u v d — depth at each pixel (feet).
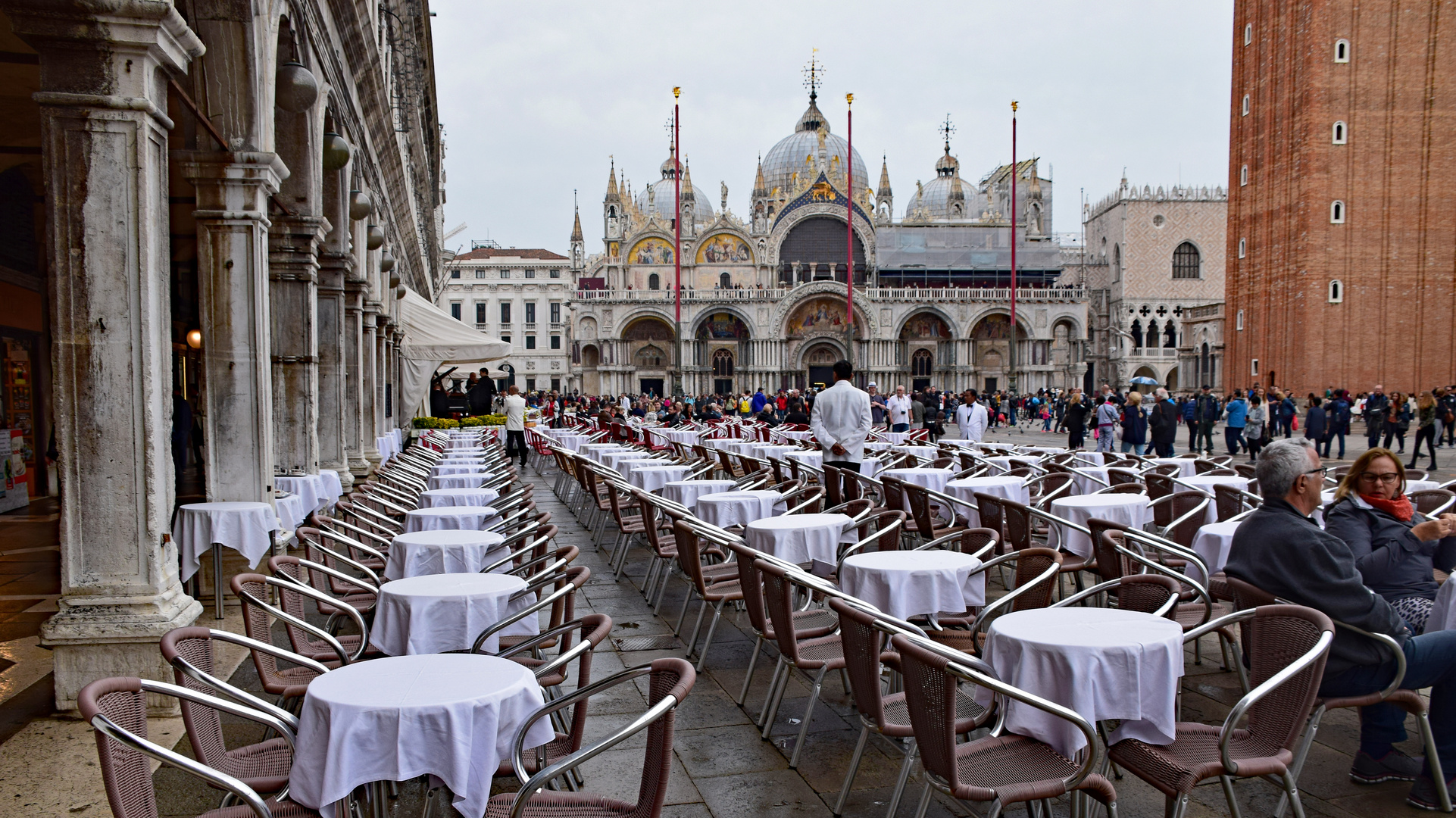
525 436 97.60
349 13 41.78
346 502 31.22
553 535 24.57
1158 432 73.97
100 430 19.44
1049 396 193.36
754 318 268.82
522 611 18.08
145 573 19.81
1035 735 14.15
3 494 47.52
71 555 19.56
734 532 32.14
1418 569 18.65
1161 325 282.15
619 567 36.11
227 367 28.19
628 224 318.45
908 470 42.29
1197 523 29.32
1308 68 143.74
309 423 37.65
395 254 90.12
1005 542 31.55
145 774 11.71
